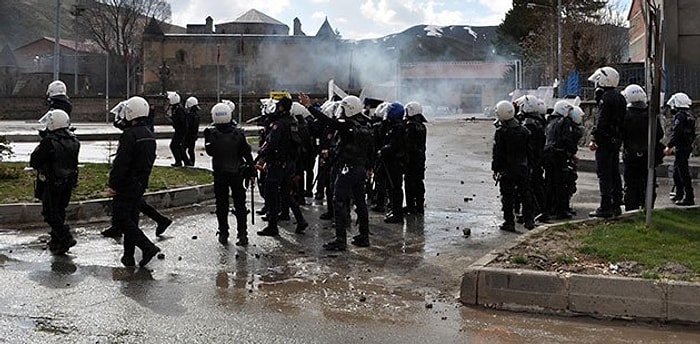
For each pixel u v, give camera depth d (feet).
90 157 71.15
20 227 33.76
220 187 30.66
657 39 28.86
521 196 34.60
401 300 22.38
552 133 37.63
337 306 21.58
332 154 31.81
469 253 29.30
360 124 30.01
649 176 28.99
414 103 38.40
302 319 20.17
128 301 21.61
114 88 294.05
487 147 89.66
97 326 19.15
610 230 28.86
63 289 22.86
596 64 134.51
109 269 25.81
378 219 37.91
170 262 27.07
